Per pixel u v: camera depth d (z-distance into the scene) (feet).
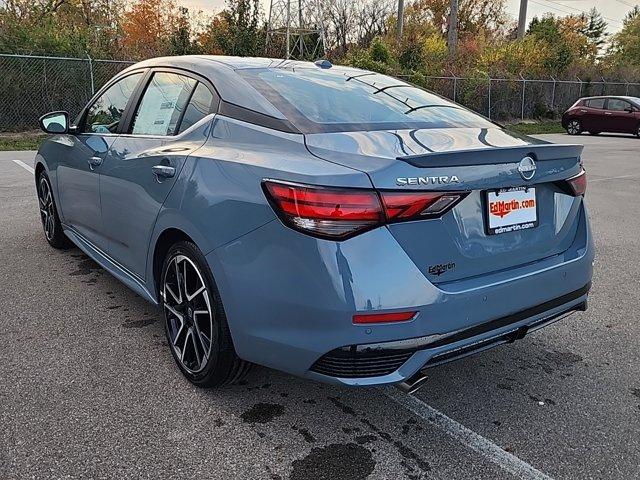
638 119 64.13
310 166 7.23
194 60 10.55
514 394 9.39
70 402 8.75
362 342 6.90
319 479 7.22
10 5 68.85
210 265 8.22
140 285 10.94
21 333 11.10
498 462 7.62
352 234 6.82
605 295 14.08
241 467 7.40
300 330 7.22
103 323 11.66
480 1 153.99
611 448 7.96
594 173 35.78
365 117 9.00
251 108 8.83
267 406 8.84
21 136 48.88
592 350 11.05
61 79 51.90
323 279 6.86
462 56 89.40
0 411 8.43
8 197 23.52
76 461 7.38
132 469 7.27
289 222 7.08
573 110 69.21
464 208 7.51
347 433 8.21
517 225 8.18
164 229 9.36
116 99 12.44
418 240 7.10
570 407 9.00
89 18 92.17
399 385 7.45
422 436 8.18
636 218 22.99
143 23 103.60
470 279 7.64
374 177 6.85
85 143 12.90
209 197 8.21
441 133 8.66
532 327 8.50
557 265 8.64
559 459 7.71
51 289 13.47
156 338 11.03
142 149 10.40
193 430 8.16
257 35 73.87
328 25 116.67
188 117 9.82
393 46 86.33
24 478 7.03
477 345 7.77
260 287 7.48
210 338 8.64
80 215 13.56
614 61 147.84
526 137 9.66
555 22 131.75
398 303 6.88
